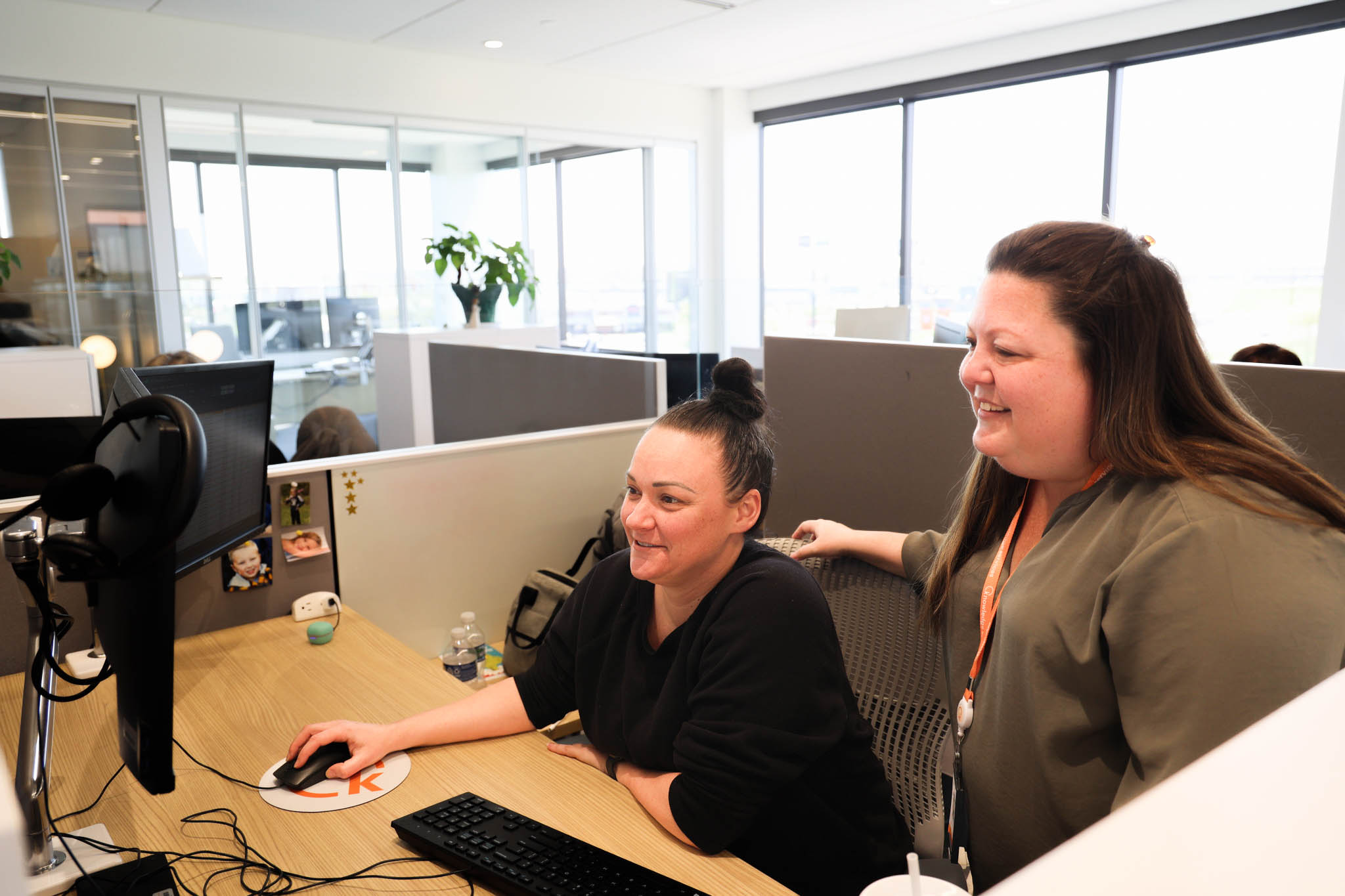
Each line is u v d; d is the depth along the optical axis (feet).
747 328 14.97
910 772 4.01
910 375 6.15
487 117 22.30
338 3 17.07
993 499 3.58
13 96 16.49
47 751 3.14
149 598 2.69
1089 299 2.87
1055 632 2.95
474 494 6.96
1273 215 17.17
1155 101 19.20
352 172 20.61
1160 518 2.75
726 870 3.24
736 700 3.41
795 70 23.73
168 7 17.11
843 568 4.32
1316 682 2.46
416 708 4.59
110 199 17.67
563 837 3.32
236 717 4.49
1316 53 16.74
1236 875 0.46
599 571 4.15
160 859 3.25
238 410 5.10
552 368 9.98
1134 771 2.79
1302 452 4.66
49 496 2.64
